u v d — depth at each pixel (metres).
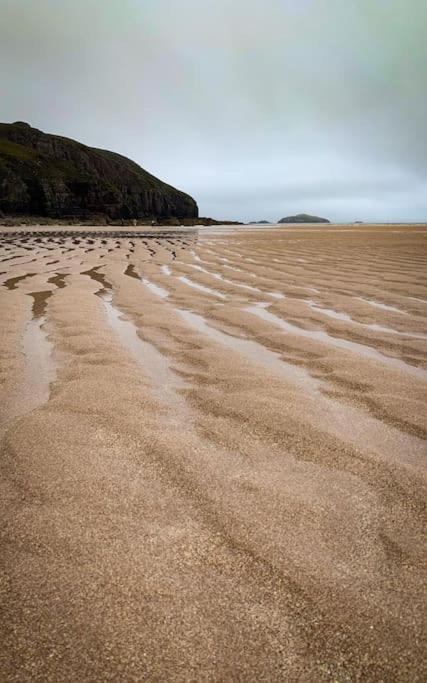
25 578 1.81
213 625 1.59
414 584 1.79
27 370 4.39
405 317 6.74
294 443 2.94
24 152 98.19
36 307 7.34
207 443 2.94
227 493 2.38
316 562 1.89
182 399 3.71
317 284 9.79
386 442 2.99
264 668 1.45
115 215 100.50
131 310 7.24
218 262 14.45
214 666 1.46
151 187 138.38
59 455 2.76
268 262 14.22
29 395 3.79
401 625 1.60
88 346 5.14
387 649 1.52
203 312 7.15
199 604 1.68
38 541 2.02
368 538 2.05
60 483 2.46
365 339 5.63
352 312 7.11
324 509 2.25
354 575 1.83
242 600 1.70
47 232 43.91
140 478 2.52
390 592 1.74
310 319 6.64
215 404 3.58
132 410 3.43
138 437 2.99
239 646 1.52
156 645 1.52
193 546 1.98
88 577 1.81
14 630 1.58
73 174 101.00
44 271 12.19
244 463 2.69
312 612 1.65
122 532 2.07
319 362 4.63
